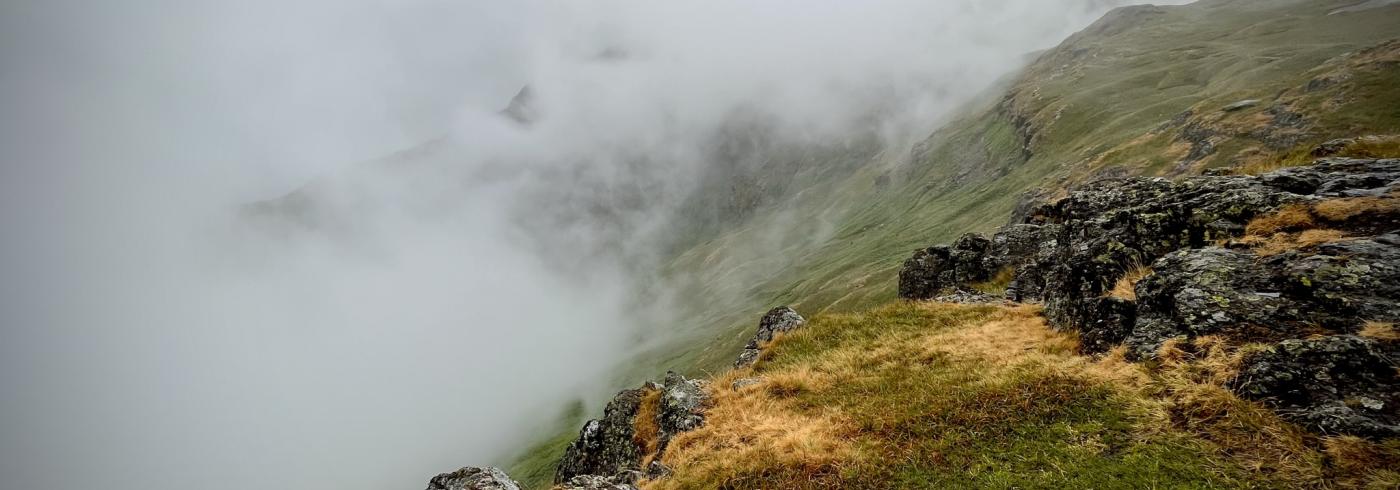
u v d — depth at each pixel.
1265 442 10.76
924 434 14.45
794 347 26.41
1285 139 106.94
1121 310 16.69
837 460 14.40
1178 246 18.62
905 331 24.31
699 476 15.87
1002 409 14.41
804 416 17.88
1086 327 17.80
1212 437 11.30
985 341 20.44
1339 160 19.88
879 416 16.03
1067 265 21.75
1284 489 9.80
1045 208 36.62
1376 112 97.25
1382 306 12.12
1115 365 14.69
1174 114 178.75
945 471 12.84
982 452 13.06
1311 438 10.46
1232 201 18.70
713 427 19.08
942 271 37.19
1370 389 10.70
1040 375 15.44
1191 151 130.25
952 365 18.81
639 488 17.25
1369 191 16.17
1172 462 11.02
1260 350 12.26
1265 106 125.75
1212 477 10.44
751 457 15.77
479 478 17.53
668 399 23.31
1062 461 11.94
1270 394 11.47
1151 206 21.17
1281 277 14.14
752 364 26.88
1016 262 33.62
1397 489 8.98
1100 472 11.30
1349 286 12.86
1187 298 14.90
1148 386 13.27
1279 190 18.72
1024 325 21.31
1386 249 13.44
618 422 25.66
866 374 20.19
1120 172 140.75
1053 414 13.66
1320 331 12.30
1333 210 15.80
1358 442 9.91
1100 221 22.33
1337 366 11.23
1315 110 108.69
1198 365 12.95
